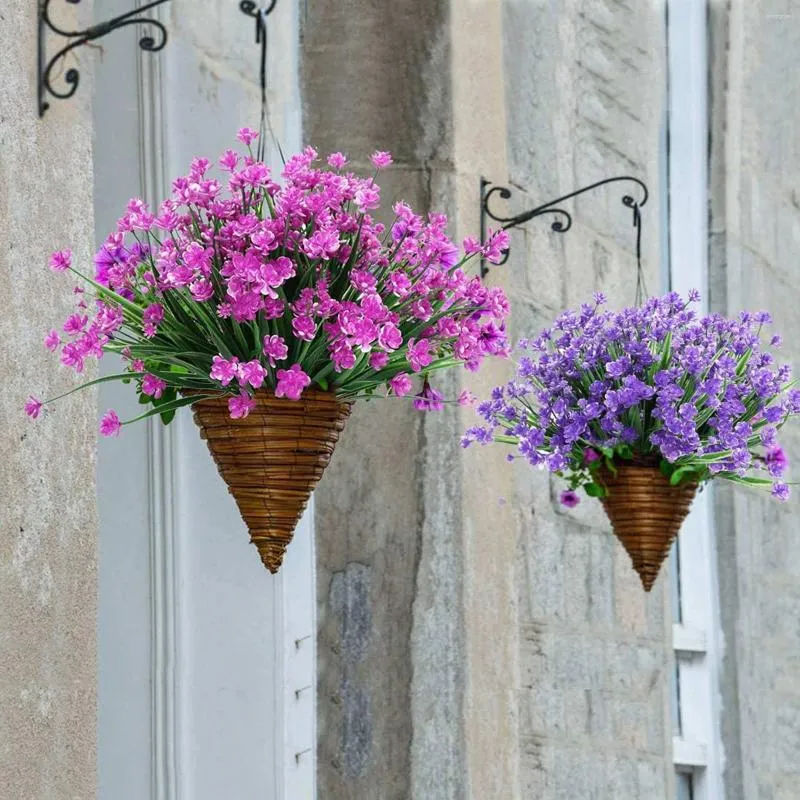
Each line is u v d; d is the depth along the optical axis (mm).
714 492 12273
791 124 13648
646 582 7859
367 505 8516
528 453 7805
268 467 5535
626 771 10453
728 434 7648
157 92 7168
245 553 7285
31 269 5328
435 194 8555
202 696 7117
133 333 6051
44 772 5207
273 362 5465
